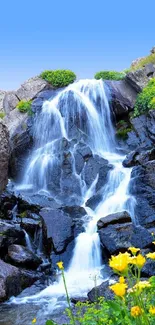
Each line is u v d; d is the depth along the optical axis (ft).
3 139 45.50
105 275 35.96
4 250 37.76
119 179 48.47
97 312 12.19
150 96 58.39
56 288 34.53
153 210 42.96
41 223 42.09
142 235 37.09
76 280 35.86
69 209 44.93
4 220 42.55
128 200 44.98
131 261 7.38
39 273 37.04
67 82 66.85
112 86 64.80
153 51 79.05
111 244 37.47
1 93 70.49
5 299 31.83
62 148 55.26
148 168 45.19
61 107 61.31
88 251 39.17
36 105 61.57
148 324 7.36
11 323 27.12
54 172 53.42
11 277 33.27
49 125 59.62
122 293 6.93
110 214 40.68
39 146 58.13
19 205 45.55
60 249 39.37
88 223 42.29
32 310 29.58
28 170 55.21
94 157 53.67
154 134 53.98
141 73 65.10
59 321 25.11
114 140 60.23
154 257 8.50
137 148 53.31
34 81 67.05
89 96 63.57
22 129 57.98
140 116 58.75
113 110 62.39
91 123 61.21
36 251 40.68
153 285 11.10
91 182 51.11
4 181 45.91
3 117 62.23
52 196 50.90
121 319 9.32
